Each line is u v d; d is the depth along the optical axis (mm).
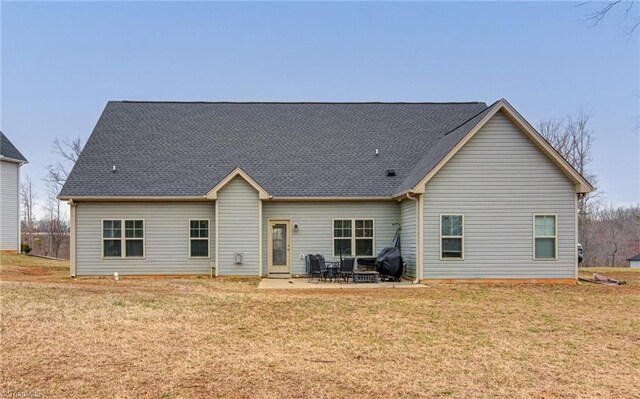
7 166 30469
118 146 22188
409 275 19344
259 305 12953
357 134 23797
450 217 18109
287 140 23312
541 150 18219
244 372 7445
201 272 20297
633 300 14523
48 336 9289
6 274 21156
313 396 6531
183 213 20328
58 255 52188
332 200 20594
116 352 8359
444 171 18141
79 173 20516
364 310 12461
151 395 6469
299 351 8672
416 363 8086
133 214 20203
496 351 8852
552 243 18281
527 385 7105
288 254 20672
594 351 8914
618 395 6750
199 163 21609
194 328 10242
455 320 11414
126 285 17016
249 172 21281
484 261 18078
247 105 25734
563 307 13250
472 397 6613
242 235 19984
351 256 20688
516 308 13016
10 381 6922
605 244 47312
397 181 21047
